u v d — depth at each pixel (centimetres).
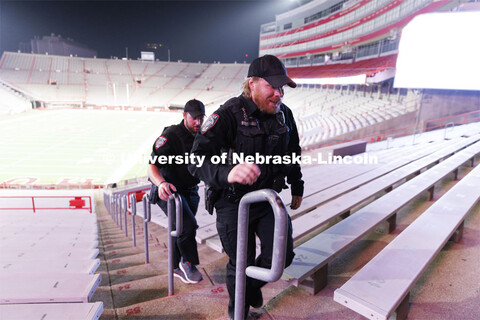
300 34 5981
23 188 1650
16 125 3925
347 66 4366
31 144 2853
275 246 104
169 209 230
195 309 212
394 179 430
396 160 626
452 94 1606
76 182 1844
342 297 161
